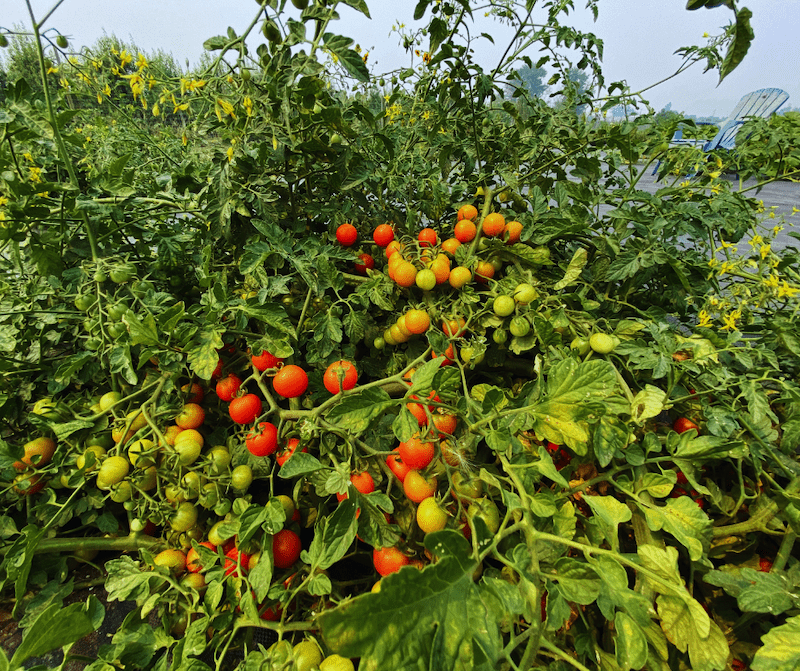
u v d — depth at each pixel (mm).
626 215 1610
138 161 2818
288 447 1271
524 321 1470
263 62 1527
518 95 2086
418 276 1548
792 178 1889
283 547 1150
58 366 1517
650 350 1344
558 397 954
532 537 838
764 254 1650
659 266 1700
